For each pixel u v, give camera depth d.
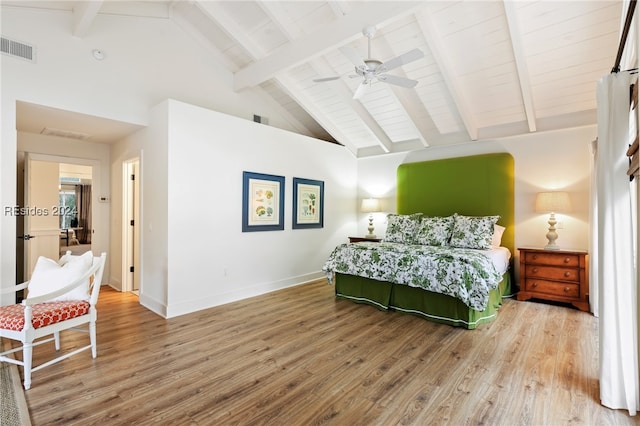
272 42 4.39
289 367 2.42
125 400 2.00
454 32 3.55
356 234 6.39
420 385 2.17
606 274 1.98
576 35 3.27
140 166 4.14
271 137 4.72
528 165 4.52
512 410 1.90
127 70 3.91
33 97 3.25
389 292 3.77
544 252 3.97
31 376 2.28
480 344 2.82
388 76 3.15
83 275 2.52
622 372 1.90
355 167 6.39
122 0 3.78
